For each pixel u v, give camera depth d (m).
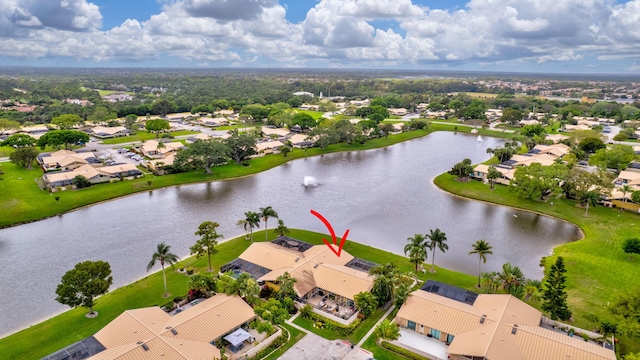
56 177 143.25
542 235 107.25
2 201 124.69
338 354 60.06
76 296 66.75
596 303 72.31
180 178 156.12
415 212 124.75
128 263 90.56
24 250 97.31
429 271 85.38
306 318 69.38
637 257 90.06
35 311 72.94
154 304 72.56
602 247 95.94
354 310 71.94
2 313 72.12
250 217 97.75
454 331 62.34
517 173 132.62
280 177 164.38
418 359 59.25
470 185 147.88
